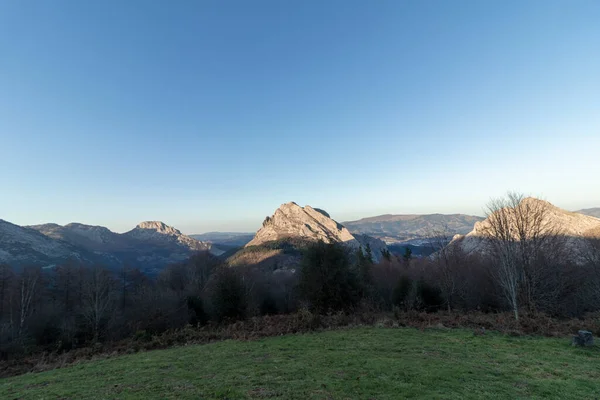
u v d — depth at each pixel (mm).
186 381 10078
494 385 9047
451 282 37750
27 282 47312
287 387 9039
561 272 33031
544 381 9391
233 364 11953
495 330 17047
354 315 21875
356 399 8117
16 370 15453
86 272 56938
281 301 45656
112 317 38219
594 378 9672
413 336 16000
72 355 17562
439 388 8789
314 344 14883
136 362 13531
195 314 32844
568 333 15930
